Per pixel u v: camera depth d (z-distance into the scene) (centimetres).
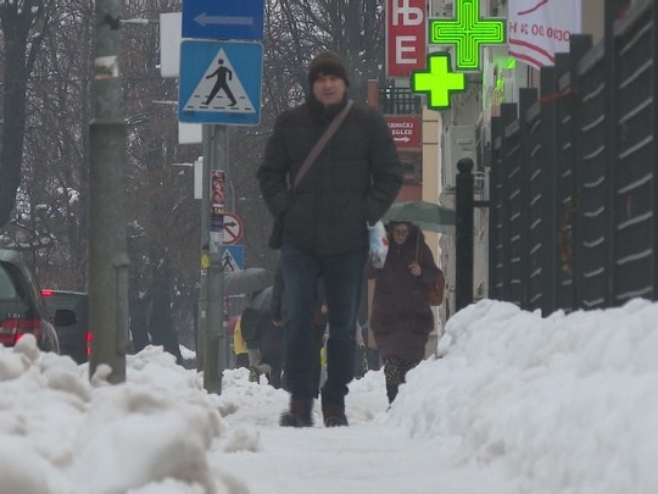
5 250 5131
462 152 10144
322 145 3738
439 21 7962
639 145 2697
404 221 5006
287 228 3775
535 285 3856
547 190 3544
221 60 5031
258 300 9006
